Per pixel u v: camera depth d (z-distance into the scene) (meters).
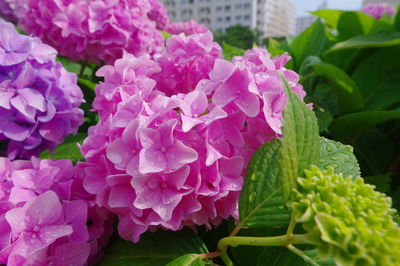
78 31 0.65
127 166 0.26
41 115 0.40
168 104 0.28
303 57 0.74
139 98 0.29
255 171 0.29
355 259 0.18
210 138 0.28
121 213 0.29
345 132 0.63
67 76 0.46
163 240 0.31
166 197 0.26
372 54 0.71
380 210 0.20
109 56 0.70
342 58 0.78
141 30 0.69
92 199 0.32
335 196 0.20
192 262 0.27
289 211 0.27
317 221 0.19
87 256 0.28
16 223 0.26
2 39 0.39
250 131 0.30
